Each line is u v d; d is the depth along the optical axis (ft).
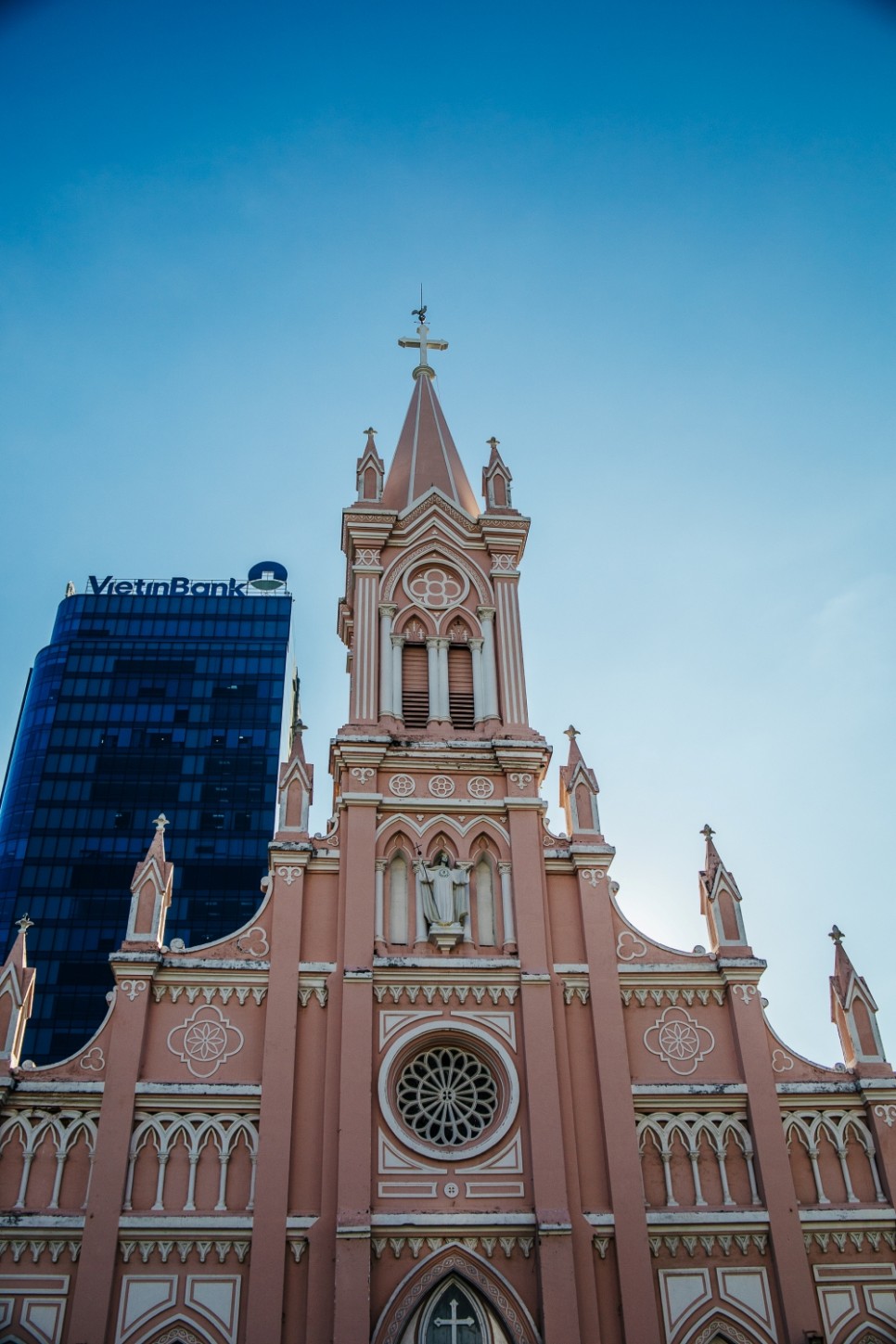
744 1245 92.73
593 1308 88.33
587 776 116.37
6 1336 84.48
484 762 114.93
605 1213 92.43
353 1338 84.07
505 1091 97.86
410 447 143.74
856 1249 93.66
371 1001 99.30
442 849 110.52
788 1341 88.38
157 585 442.09
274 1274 86.94
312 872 108.17
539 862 109.29
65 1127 93.25
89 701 398.83
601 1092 97.76
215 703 400.67
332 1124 93.81
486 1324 87.71
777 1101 99.30
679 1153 97.25
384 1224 89.40
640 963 105.91
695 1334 88.94
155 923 103.09
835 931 110.11
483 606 127.54
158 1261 88.02
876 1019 104.63
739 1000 103.96
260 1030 99.25
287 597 432.25
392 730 117.80
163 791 376.89
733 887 110.93
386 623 125.29
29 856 358.02
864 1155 98.53
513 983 102.47
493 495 135.85
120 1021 97.40
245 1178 92.48
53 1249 87.92
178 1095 94.68
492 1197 92.43
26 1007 99.19
